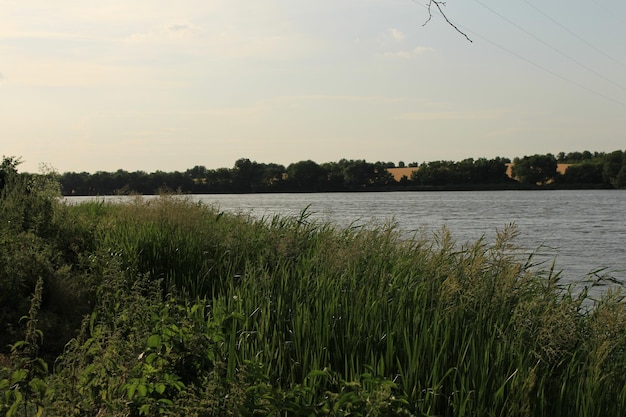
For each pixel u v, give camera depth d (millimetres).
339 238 12648
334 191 132250
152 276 12906
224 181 116875
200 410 5211
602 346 6816
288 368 7582
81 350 6531
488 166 138125
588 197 103375
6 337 9336
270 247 12508
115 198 28828
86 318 6758
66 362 6270
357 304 8430
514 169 136500
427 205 73812
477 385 6773
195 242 13719
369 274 10008
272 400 5484
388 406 5414
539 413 6637
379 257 11117
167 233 13906
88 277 11984
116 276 10172
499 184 137000
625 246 29844
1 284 10070
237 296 9398
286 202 76938
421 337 7180
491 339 7191
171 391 6250
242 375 5539
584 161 139000
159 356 6289
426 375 6914
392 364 7266
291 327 8641
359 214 49969
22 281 10414
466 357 7242
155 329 6777
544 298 8320
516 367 7062
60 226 15312
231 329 8250
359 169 134250
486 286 8375
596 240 32875
